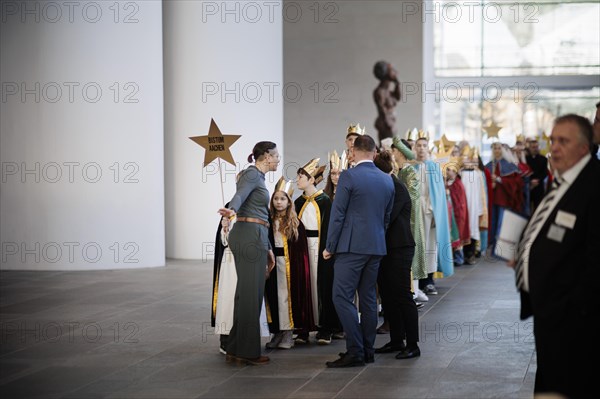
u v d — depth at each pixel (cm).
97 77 1259
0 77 1273
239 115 1356
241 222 675
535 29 2319
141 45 1270
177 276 1202
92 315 907
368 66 2134
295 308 737
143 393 595
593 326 397
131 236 1282
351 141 801
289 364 680
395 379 626
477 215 1402
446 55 2339
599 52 2309
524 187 1572
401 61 2127
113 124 1266
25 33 1263
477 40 2328
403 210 697
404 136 2131
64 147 1263
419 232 930
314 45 2150
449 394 583
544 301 410
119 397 585
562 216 411
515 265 443
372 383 615
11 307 959
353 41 2138
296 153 2164
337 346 752
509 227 447
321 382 619
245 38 1355
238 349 675
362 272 672
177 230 1398
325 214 754
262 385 613
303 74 2155
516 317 893
